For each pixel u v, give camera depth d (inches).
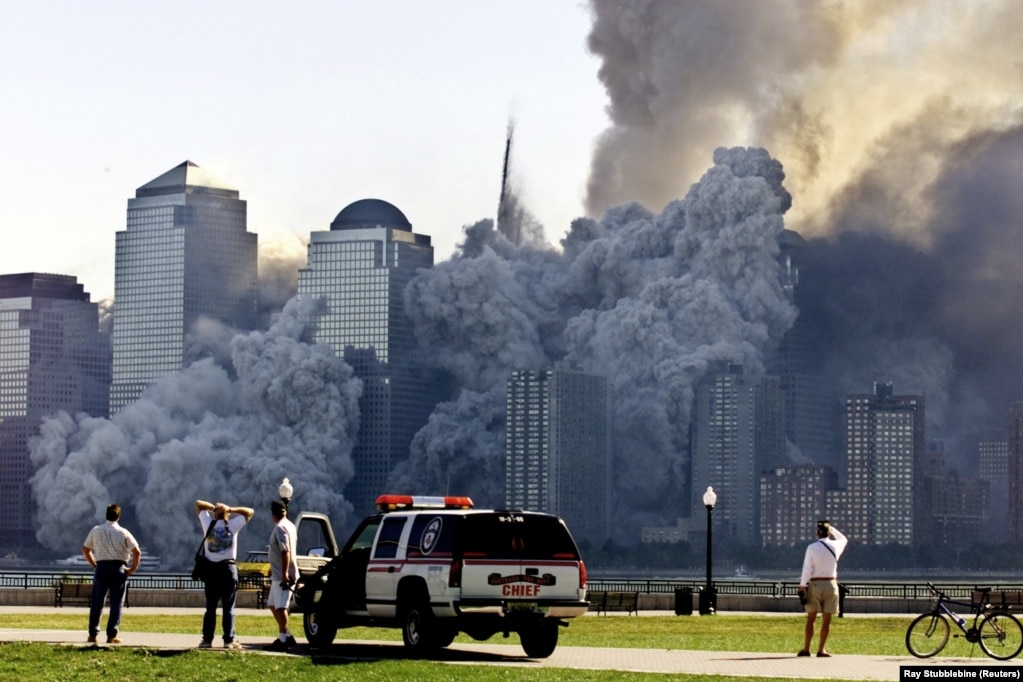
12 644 2052.2
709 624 3363.7
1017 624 2054.6
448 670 1859.0
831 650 2374.5
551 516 2087.8
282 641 2138.3
